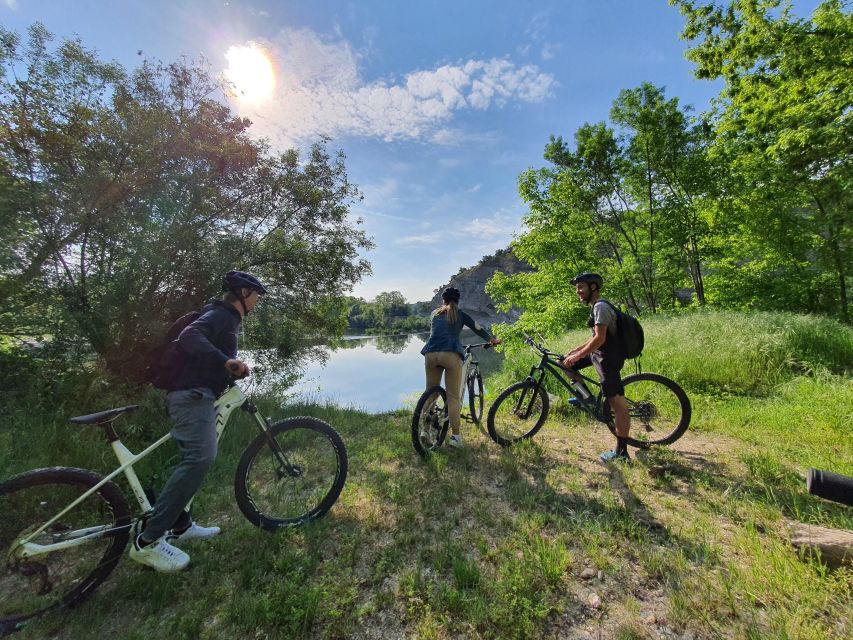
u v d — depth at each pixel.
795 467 3.40
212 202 7.23
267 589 2.14
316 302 10.05
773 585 2.01
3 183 5.12
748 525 2.52
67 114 5.74
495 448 4.23
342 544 2.57
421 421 4.00
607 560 2.30
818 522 2.53
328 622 1.93
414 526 2.76
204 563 2.39
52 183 5.66
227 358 2.40
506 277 15.62
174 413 2.37
